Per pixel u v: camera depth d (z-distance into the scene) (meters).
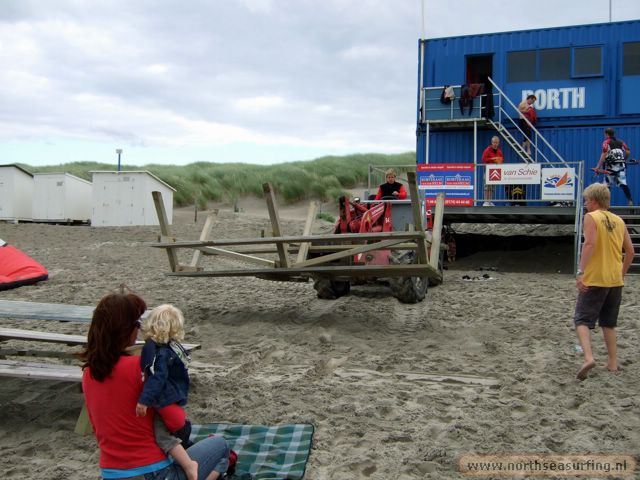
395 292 9.30
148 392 2.81
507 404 5.01
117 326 2.90
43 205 23.25
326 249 8.61
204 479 3.08
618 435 4.32
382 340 7.38
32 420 4.81
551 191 13.48
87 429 4.49
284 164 40.69
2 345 7.07
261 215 26.84
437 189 14.18
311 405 5.02
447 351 6.86
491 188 14.85
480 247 17.16
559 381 5.57
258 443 4.22
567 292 10.51
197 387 5.46
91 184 24.11
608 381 5.53
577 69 15.28
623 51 14.98
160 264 14.48
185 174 33.12
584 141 15.23
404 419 4.70
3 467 3.97
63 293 10.72
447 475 3.77
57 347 7.06
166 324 3.00
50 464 4.00
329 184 33.19
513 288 11.02
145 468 2.84
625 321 8.08
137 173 21.77
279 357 6.61
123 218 21.88
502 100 15.79
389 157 47.62
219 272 8.40
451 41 16.14
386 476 3.77
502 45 15.83
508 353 6.68
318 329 7.77
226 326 8.13
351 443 4.27
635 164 14.83
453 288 11.11
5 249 12.08
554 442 4.21
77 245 17.72
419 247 7.45
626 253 5.75
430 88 15.91
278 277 8.74
